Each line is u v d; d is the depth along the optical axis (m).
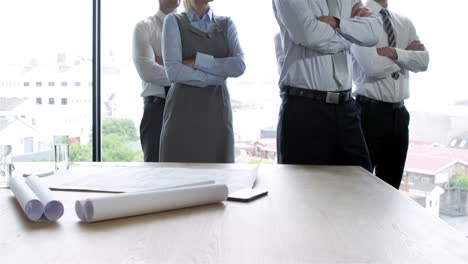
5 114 3.55
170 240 0.70
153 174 1.22
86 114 3.62
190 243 0.69
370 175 1.28
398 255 0.65
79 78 3.59
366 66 2.60
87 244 0.68
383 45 2.76
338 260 0.62
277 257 0.63
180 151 2.28
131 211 0.81
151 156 3.00
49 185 1.07
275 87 3.34
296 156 2.13
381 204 0.94
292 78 2.12
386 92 2.68
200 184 0.95
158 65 2.90
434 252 0.66
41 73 3.57
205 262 0.61
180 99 2.29
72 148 3.62
